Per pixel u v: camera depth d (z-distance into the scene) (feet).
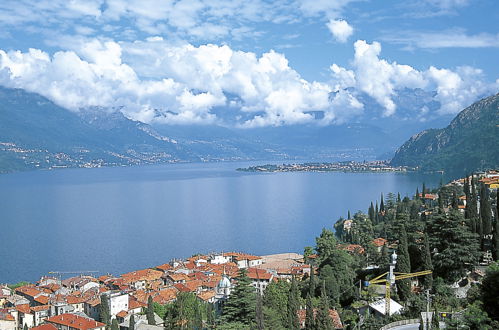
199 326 458.09
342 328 402.93
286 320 403.54
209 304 517.14
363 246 651.25
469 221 505.25
